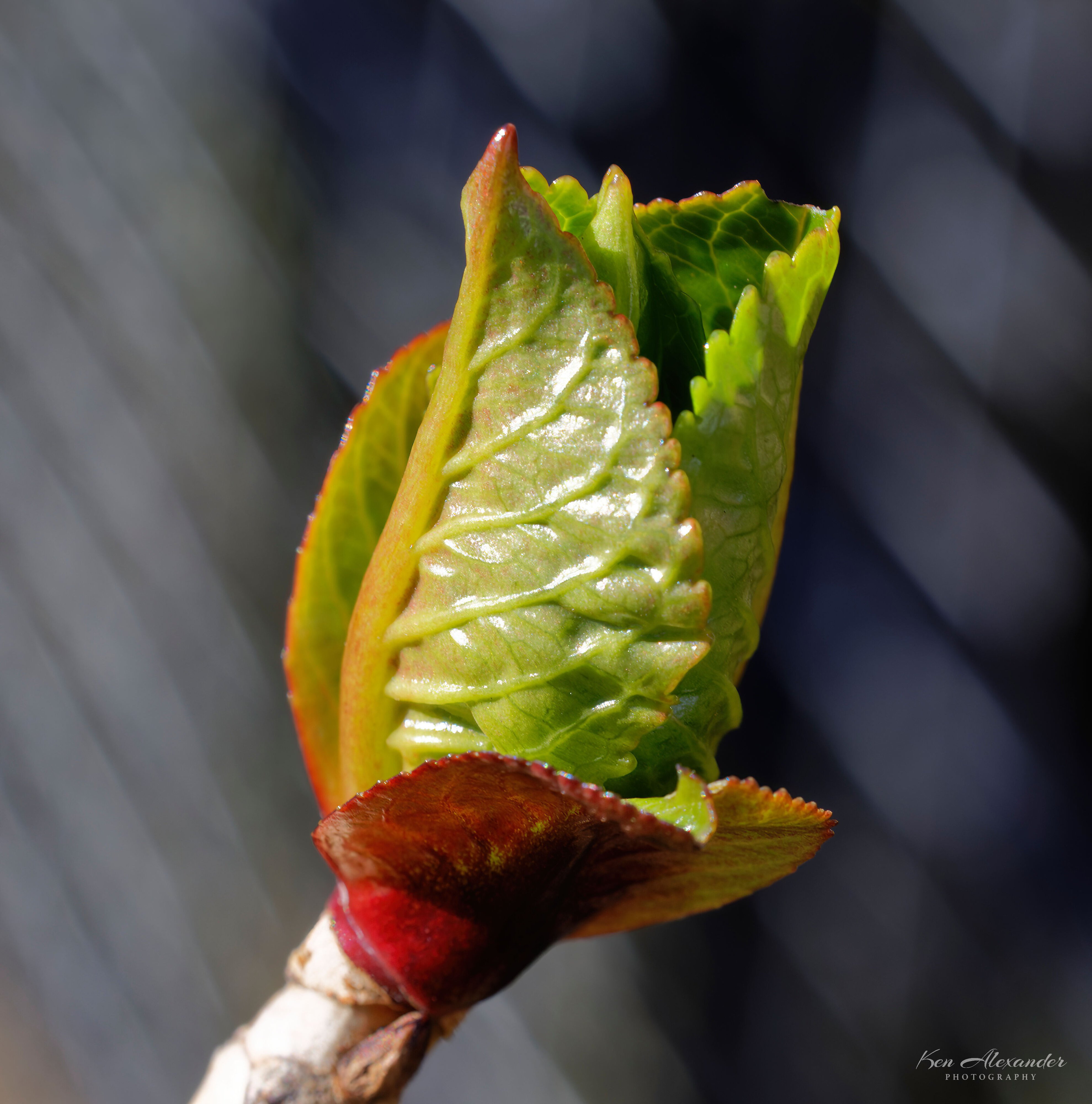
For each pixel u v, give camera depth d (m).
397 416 0.21
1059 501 0.43
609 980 0.48
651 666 0.20
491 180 0.20
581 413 0.20
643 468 0.20
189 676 0.56
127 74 0.55
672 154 0.46
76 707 0.58
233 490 0.55
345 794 0.21
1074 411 0.43
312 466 0.53
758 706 0.46
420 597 0.20
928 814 0.45
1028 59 0.41
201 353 0.55
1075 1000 0.43
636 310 0.20
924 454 0.44
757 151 0.45
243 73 0.53
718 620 0.20
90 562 0.58
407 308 0.51
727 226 0.21
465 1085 0.50
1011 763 0.44
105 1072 0.57
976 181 0.43
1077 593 0.43
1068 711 0.43
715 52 0.45
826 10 0.43
